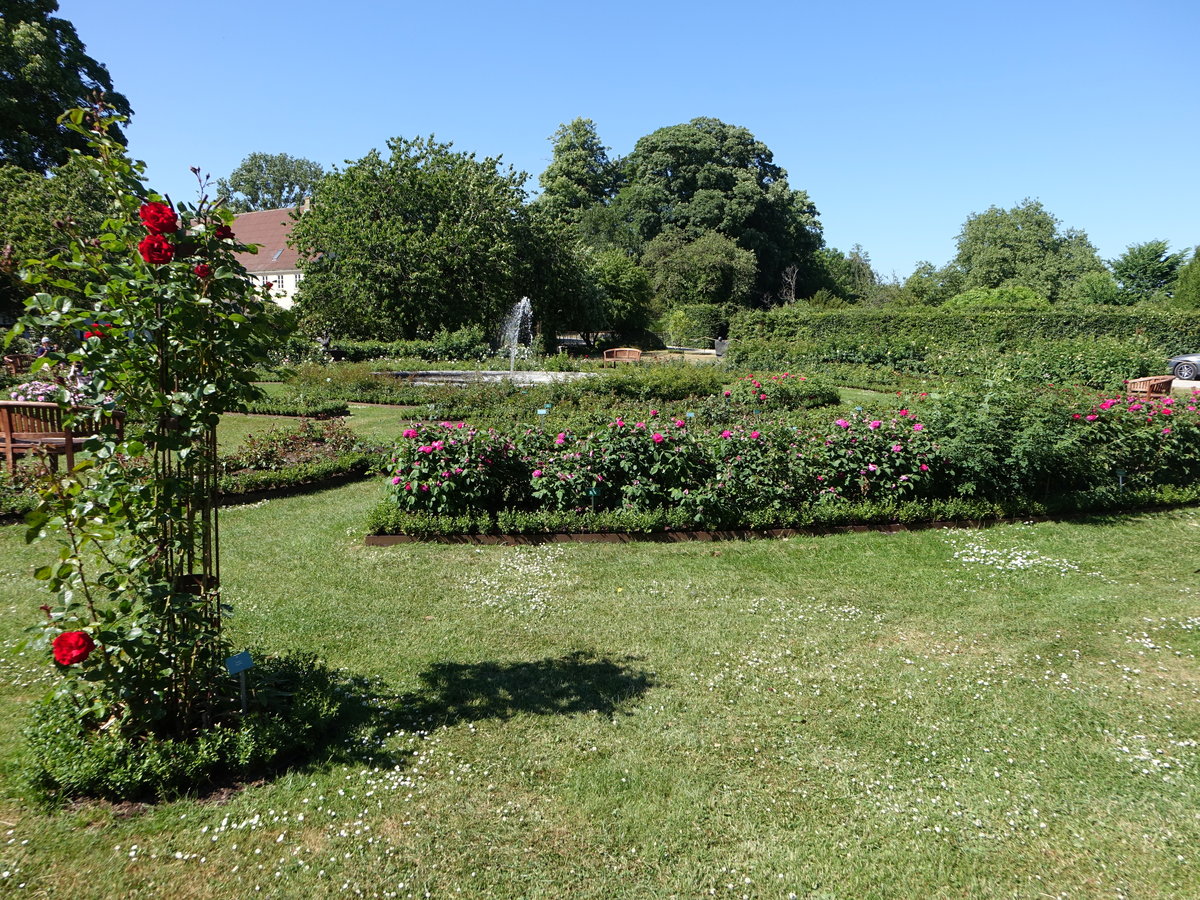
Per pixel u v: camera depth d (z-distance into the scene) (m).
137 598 3.05
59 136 26.59
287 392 15.65
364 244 25.33
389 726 3.70
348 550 6.41
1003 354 20.83
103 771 2.99
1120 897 2.71
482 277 27.50
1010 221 51.22
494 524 6.74
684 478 6.98
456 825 2.99
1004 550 6.70
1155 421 8.53
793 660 4.53
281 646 4.52
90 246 2.92
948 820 3.11
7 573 5.59
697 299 45.38
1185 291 33.88
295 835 2.90
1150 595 5.72
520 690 4.09
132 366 2.87
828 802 3.21
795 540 6.84
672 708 3.93
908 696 4.12
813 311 29.53
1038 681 4.34
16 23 25.78
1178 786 3.37
